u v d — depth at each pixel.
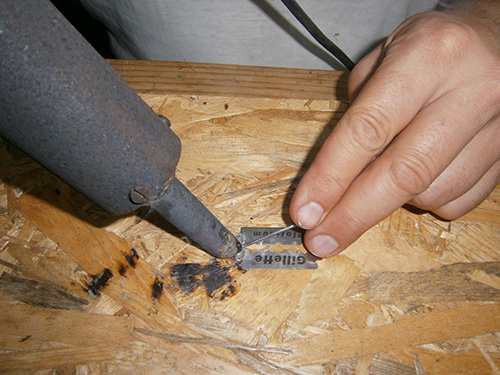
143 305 0.19
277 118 0.23
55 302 0.19
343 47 0.31
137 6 0.30
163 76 0.25
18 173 0.22
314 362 0.18
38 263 0.20
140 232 0.20
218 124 0.23
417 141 0.16
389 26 0.31
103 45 0.42
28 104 0.10
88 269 0.19
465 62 0.17
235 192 0.21
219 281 0.19
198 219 0.16
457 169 0.19
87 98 0.10
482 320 0.19
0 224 0.20
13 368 0.17
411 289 0.19
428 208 0.20
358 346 0.18
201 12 0.30
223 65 0.26
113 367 0.17
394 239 0.20
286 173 0.22
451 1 0.26
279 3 0.29
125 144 0.12
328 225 0.18
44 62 0.09
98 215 0.21
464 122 0.17
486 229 0.21
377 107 0.16
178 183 0.15
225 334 0.18
